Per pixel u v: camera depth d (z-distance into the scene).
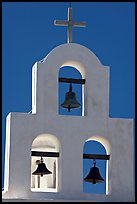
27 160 34.00
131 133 34.91
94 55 35.25
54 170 38.31
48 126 34.34
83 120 34.59
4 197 33.62
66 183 34.03
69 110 35.53
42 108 34.41
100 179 34.88
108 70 35.19
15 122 34.19
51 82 34.69
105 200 34.16
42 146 35.38
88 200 33.88
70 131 34.44
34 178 39.06
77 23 35.50
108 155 34.81
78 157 34.31
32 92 35.22
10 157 33.94
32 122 34.28
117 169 34.59
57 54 34.97
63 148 34.28
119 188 34.44
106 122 34.81
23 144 34.12
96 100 34.91
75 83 35.16
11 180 33.78
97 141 35.09
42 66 34.75
